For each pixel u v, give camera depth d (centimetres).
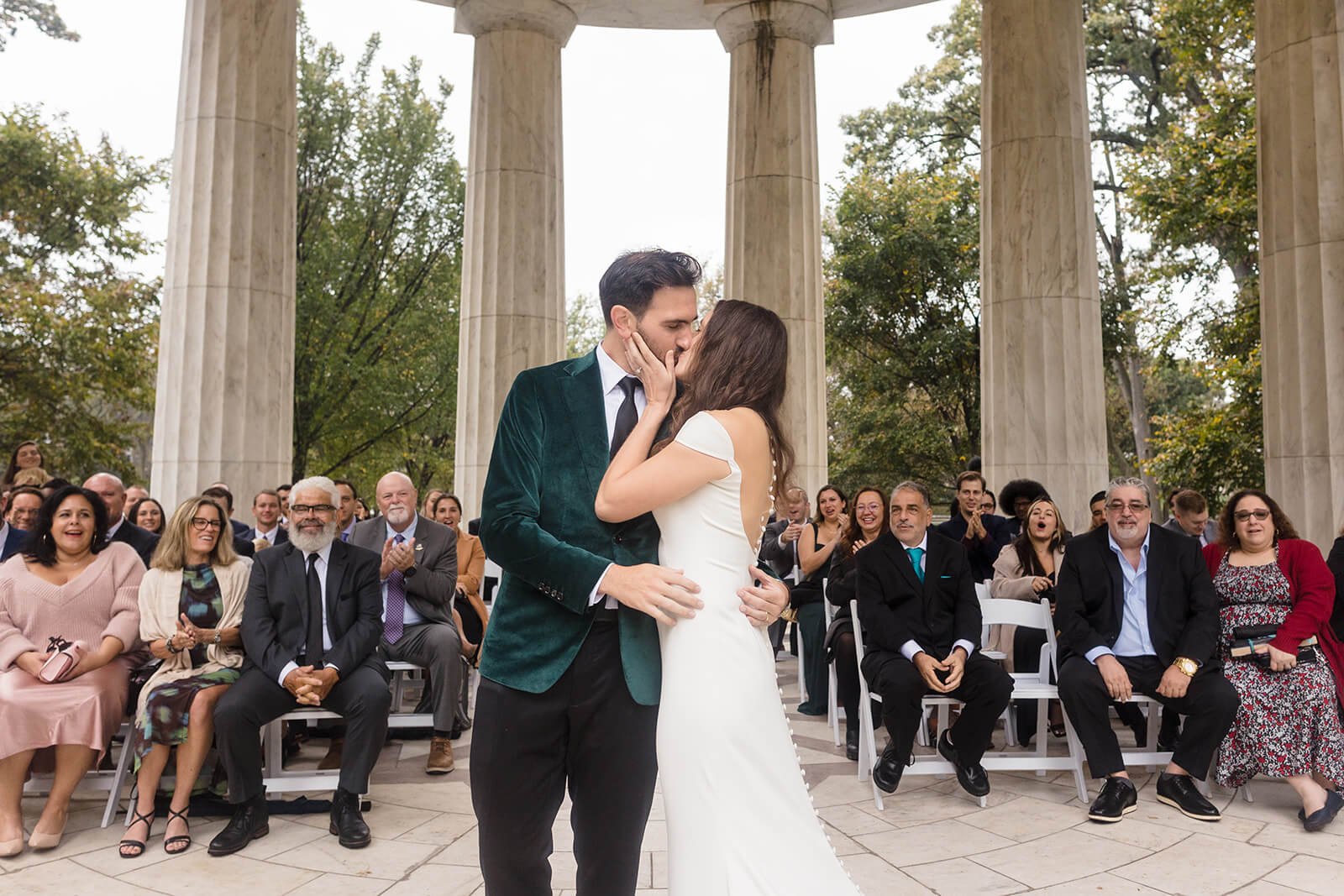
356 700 417
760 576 204
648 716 205
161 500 788
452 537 576
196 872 367
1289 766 428
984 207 922
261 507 712
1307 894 342
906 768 464
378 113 2202
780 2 1030
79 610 443
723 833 191
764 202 1027
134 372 2014
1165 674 454
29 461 750
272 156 830
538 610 203
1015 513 704
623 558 201
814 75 1074
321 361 2047
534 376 213
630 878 209
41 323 1903
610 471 195
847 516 622
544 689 199
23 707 395
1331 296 685
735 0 1034
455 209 2206
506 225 1009
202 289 796
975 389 2075
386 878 361
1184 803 445
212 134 807
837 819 438
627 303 208
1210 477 1589
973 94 2275
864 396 2159
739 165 1044
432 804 460
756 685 198
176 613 441
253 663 425
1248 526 475
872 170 2331
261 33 828
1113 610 482
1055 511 596
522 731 202
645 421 196
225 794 460
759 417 207
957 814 446
